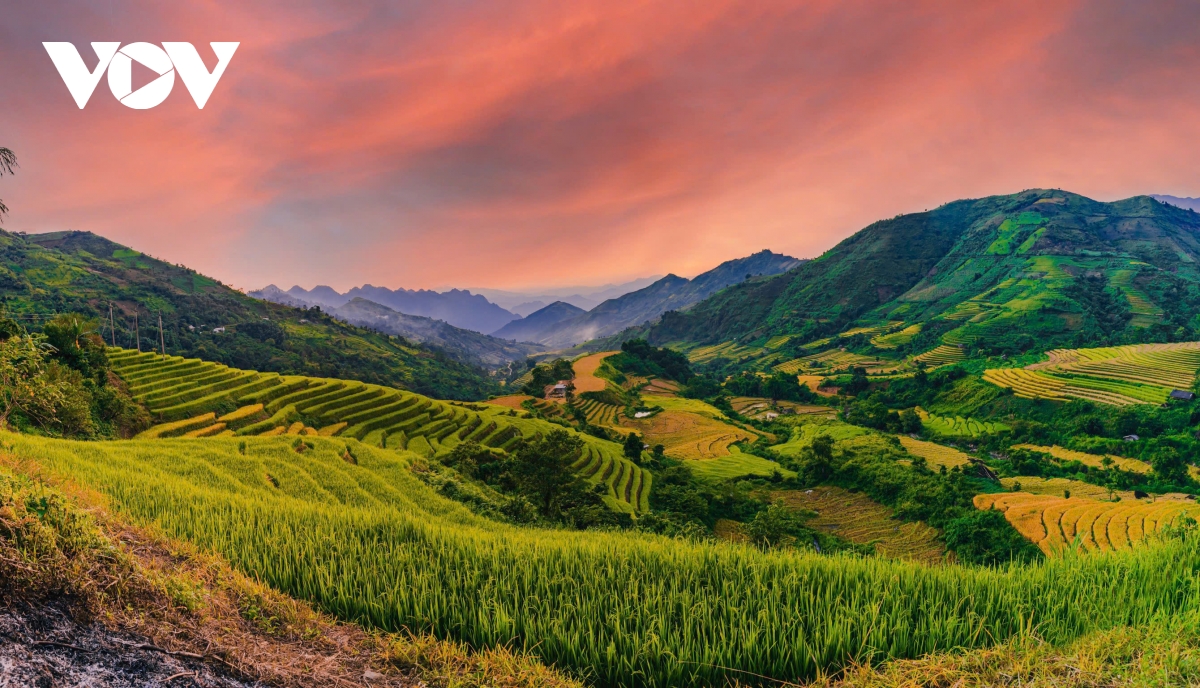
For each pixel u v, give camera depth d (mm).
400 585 6656
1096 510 45188
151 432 43062
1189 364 112062
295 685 4598
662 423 112562
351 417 64875
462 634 5926
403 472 30203
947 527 48031
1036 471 75875
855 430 100750
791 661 5457
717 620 6184
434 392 178750
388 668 5203
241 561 7359
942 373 126188
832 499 63969
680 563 7773
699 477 71812
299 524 9227
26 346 11820
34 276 178750
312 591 6703
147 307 177875
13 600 4074
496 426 74125
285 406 62812
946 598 6574
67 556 4754
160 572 5637
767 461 82750
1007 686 4609
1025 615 6023
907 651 5531
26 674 3582
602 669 5508
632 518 36906
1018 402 105438
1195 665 4324
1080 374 113688
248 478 21453
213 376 67125
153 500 9867
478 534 9570
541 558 7941
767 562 7770
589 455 68188
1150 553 7027
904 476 60125
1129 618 5660
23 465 7859
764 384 150500
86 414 32469
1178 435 79938
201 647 4617
